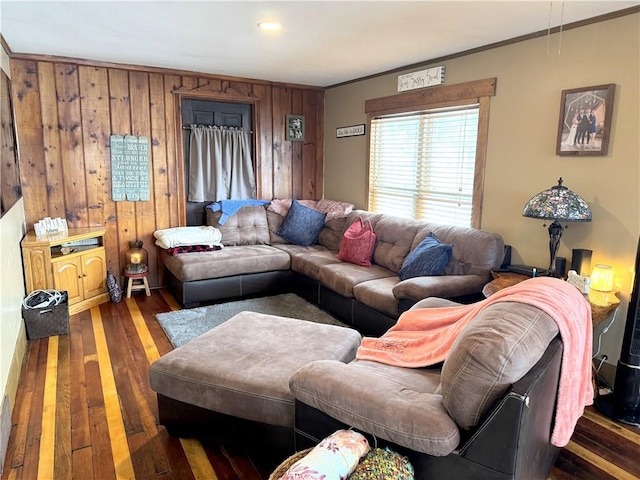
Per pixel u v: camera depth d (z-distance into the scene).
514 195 3.26
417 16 2.68
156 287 4.63
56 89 3.93
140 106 4.30
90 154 4.15
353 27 2.92
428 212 4.07
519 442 1.30
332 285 3.63
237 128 4.85
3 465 1.98
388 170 4.49
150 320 3.71
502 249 3.19
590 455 2.10
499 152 3.34
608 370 2.74
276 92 5.02
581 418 2.39
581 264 2.72
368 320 3.30
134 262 4.29
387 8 2.54
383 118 4.50
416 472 1.46
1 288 2.41
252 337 2.37
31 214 3.97
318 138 5.41
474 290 3.01
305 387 1.66
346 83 4.93
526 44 3.07
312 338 2.36
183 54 3.73
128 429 2.25
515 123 3.20
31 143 3.89
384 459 1.42
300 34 3.09
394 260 3.74
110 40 3.30
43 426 2.27
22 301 3.29
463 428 1.42
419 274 3.22
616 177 2.64
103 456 2.05
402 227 3.84
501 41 3.22
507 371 1.32
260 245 4.77
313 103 5.30
